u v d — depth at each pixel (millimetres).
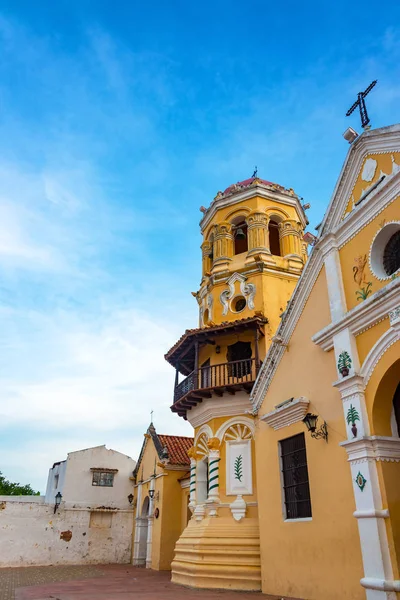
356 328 10078
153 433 26312
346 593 9312
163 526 22266
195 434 18125
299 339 12562
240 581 13641
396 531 8531
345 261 11039
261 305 18219
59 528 27750
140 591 13844
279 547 11992
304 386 11984
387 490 8758
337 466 10164
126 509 29641
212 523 15391
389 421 9430
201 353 19219
